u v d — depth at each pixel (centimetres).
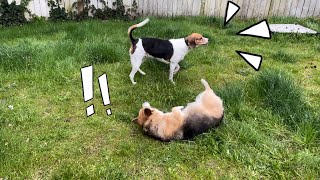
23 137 159
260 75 213
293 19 406
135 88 215
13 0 375
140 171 139
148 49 209
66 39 306
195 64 263
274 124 171
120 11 420
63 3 402
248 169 141
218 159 146
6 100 196
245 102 193
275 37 337
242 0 418
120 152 150
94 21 390
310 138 157
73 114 183
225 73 249
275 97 190
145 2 421
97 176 134
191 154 149
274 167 141
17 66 233
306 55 291
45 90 209
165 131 154
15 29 350
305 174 138
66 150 151
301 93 198
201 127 157
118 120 177
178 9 427
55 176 134
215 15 431
